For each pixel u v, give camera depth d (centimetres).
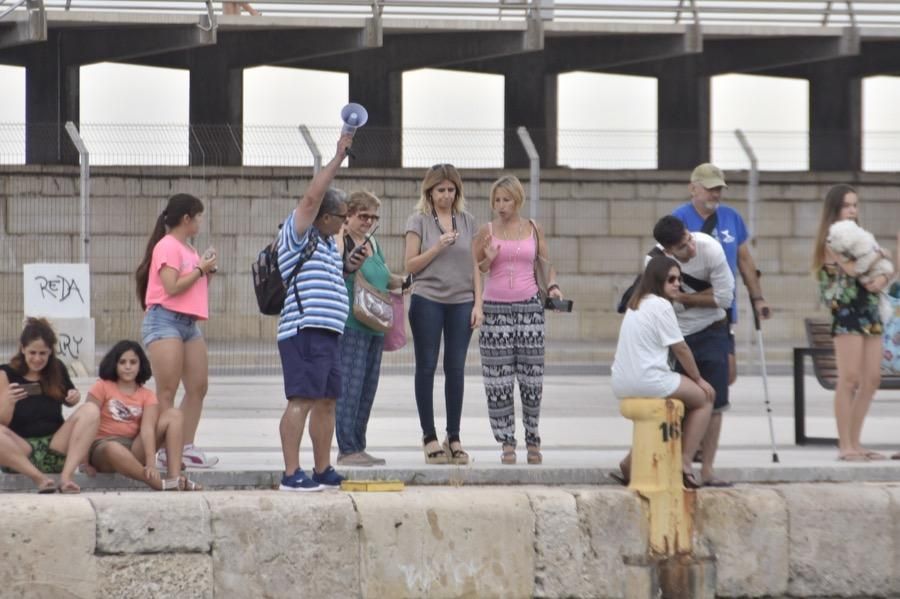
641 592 2453
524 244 2820
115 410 2548
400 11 7506
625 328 2602
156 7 6950
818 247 2961
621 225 7631
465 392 4803
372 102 8006
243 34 7775
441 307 2803
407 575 2344
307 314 2480
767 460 2914
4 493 2459
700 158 8231
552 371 6050
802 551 2548
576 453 3062
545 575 2414
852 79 8719
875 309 2916
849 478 2783
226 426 3619
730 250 2939
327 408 2538
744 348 7200
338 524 2316
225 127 6788
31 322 2553
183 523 2261
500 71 8294
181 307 2642
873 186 7831
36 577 2192
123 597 2233
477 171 7388
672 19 7494
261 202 7144
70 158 7281
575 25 7400
